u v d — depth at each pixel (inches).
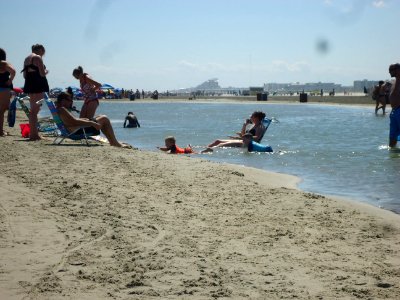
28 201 254.5
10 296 143.9
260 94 3494.1
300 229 223.1
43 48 527.2
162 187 303.7
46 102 499.2
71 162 379.9
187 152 563.8
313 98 3275.1
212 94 5561.0
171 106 2694.4
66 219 225.8
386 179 388.2
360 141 695.7
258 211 254.2
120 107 2527.1
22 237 198.4
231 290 151.4
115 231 210.2
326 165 466.0
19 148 453.1
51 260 173.8
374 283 158.6
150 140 730.2
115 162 388.8
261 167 454.9
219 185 318.3
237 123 1142.3
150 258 178.2
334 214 253.9
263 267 172.4
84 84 539.2
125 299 143.8
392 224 237.0
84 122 494.3
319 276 164.4
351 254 188.5
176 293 148.6
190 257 180.7
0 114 574.2
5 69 550.0
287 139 732.0
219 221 232.5
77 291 148.6
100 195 273.1
